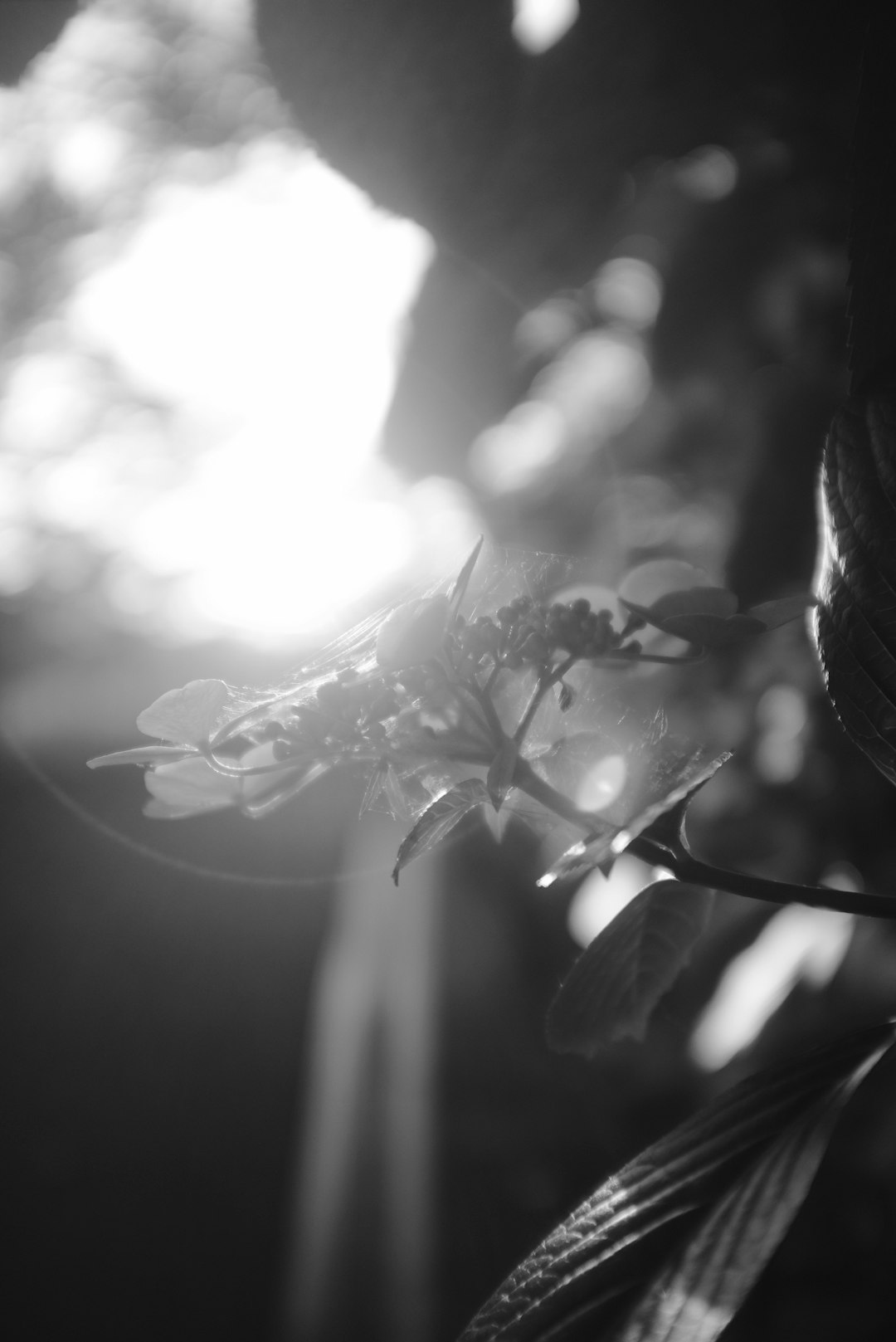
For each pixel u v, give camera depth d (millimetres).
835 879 608
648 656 325
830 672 331
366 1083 1209
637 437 860
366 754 327
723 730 670
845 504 332
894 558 327
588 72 465
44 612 2334
